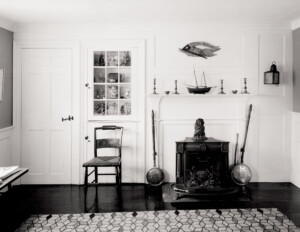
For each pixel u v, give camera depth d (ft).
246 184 13.98
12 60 14.01
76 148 14.26
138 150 14.29
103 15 12.64
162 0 10.74
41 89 14.19
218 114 14.19
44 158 14.33
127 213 10.80
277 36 14.02
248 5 11.39
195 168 13.11
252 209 11.09
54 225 9.84
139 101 14.21
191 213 10.76
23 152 14.26
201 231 9.37
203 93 13.62
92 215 10.64
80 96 14.17
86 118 14.26
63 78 14.19
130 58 14.20
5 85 13.44
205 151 12.94
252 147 14.24
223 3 11.15
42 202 11.98
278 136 14.25
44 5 11.25
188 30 13.97
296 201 11.88
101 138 14.29
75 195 12.82
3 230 9.42
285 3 11.17
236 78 14.05
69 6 11.37
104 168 14.33
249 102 14.20
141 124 14.21
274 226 9.68
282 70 14.08
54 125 14.26
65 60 14.12
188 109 14.20
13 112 14.08
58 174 14.35
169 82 14.08
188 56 14.03
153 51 14.01
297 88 13.66
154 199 12.25
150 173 13.94
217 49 13.99
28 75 14.14
